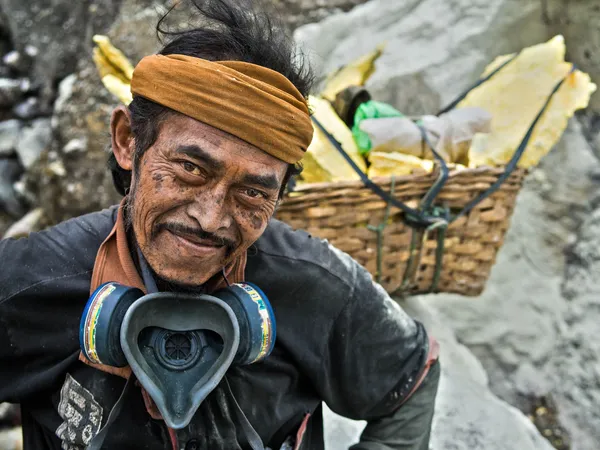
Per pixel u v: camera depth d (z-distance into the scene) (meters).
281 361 1.11
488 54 2.51
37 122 3.44
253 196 0.91
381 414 1.23
